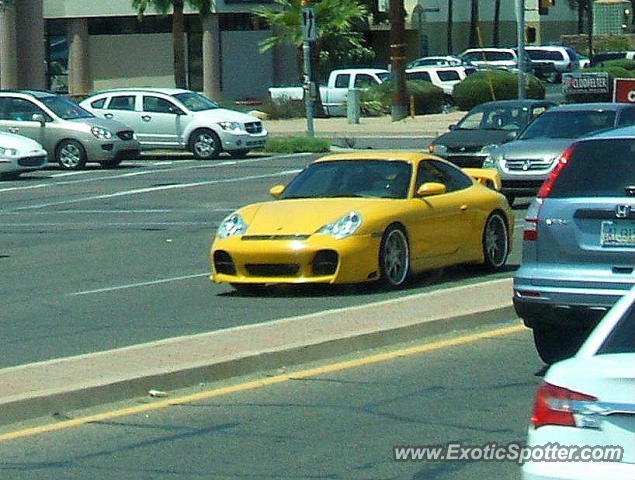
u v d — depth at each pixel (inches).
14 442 408.5
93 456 392.2
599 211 478.6
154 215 1112.2
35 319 633.0
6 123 1560.0
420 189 705.6
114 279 764.6
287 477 367.2
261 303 661.9
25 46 2586.1
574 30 4111.7
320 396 463.5
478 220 745.0
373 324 563.2
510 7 3779.5
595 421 255.4
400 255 690.8
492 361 517.7
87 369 480.7
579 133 1062.4
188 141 1651.1
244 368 496.1
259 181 1371.8
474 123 1269.7
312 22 1690.5
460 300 623.8
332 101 2460.6
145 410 446.0
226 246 676.7
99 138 1539.1
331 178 722.2
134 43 2920.8
